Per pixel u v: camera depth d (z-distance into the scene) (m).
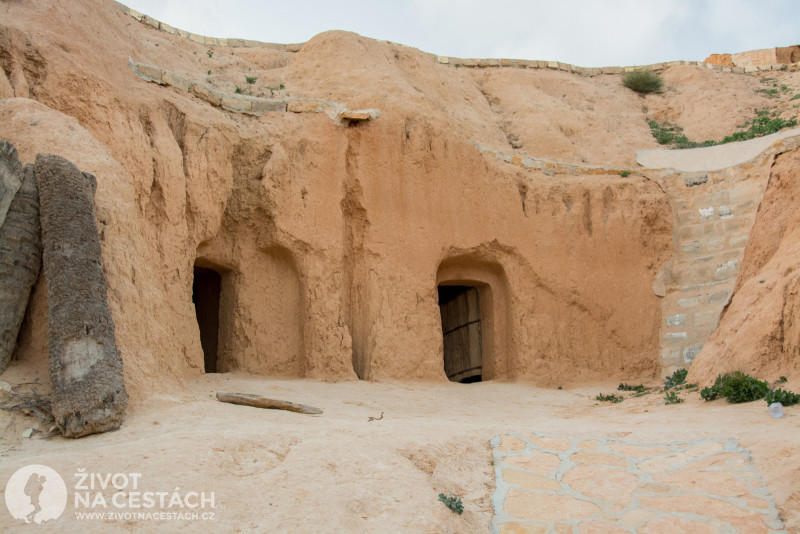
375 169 15.81
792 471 6.80
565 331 17.27
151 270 10.41
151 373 9.25
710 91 25.73
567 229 17.83
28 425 7.79
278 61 19.61
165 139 13.11
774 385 10.52
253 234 14.88
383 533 5.87
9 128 9.99
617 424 9.59
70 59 12.35
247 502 6.09
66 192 8.74
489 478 7.48
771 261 13.69
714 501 6.68
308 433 7.67
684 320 17.56
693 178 18.64
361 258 15.44
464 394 14.05
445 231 16.33
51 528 5.32
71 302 8.16
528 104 21.94
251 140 15.00
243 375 13.66
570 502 6.90
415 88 19.34
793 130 19.02
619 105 24.75
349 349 14.57
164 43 16.95
